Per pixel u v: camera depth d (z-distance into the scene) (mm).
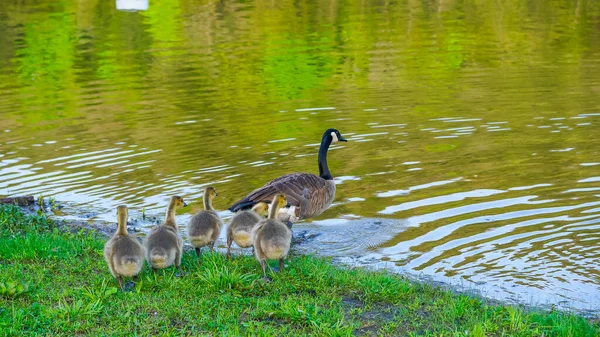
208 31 35688
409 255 11859
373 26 36344
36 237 11195
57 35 34969
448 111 21078
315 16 39406
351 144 18250
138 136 19281
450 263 11500
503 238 12453
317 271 10047
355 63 28328
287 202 12367
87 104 22922
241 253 11992
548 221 13133
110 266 9305
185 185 15477
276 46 31984
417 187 15094
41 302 8844
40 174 16375
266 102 22781
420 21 37469
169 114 21531
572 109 20922
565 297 10234
